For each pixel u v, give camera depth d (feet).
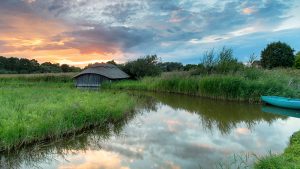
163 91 130.93
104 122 55.21
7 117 46.44
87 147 42.86
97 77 162.71
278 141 44.37
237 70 111.65
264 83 88.28
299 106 71.87
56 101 66.59
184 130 53.06
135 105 79.10
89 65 194.29
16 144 39.78
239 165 33.58
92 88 150.92
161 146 42.73
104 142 45.29
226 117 66.08
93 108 54.85
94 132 50.88
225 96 94.79
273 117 65.10
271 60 210.59
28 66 372.17
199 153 39.06
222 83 95.20
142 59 195.11
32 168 35.09
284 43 213.46
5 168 35.14
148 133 50.88
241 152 39.01
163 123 59.57
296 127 54.44
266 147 41.16
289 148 35.86
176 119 64.13
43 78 192.95
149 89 137.90
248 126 56.03
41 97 75.00
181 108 80.94
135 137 48.16
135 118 65.05
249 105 82.99
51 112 51.26
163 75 155.22
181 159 36.76
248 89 89.10
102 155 39.22
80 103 58.70
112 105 63.46
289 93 83.30
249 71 103.35
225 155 37.88
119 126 56.24
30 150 40.63
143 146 42.96
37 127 42.88
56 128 44.70
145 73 189.67
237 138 46.70
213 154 38.45
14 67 367.86
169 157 37.63
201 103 90.12
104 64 181.37
